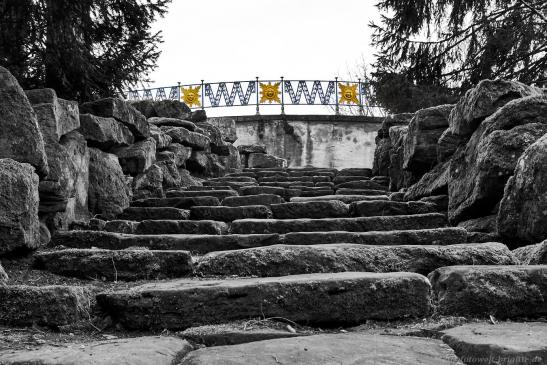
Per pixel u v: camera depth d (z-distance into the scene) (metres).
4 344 2.41
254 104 18.14
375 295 2.78
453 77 14.41
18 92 4.17
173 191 7.47
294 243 4.45
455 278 2.83
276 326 2.67
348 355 2.14
